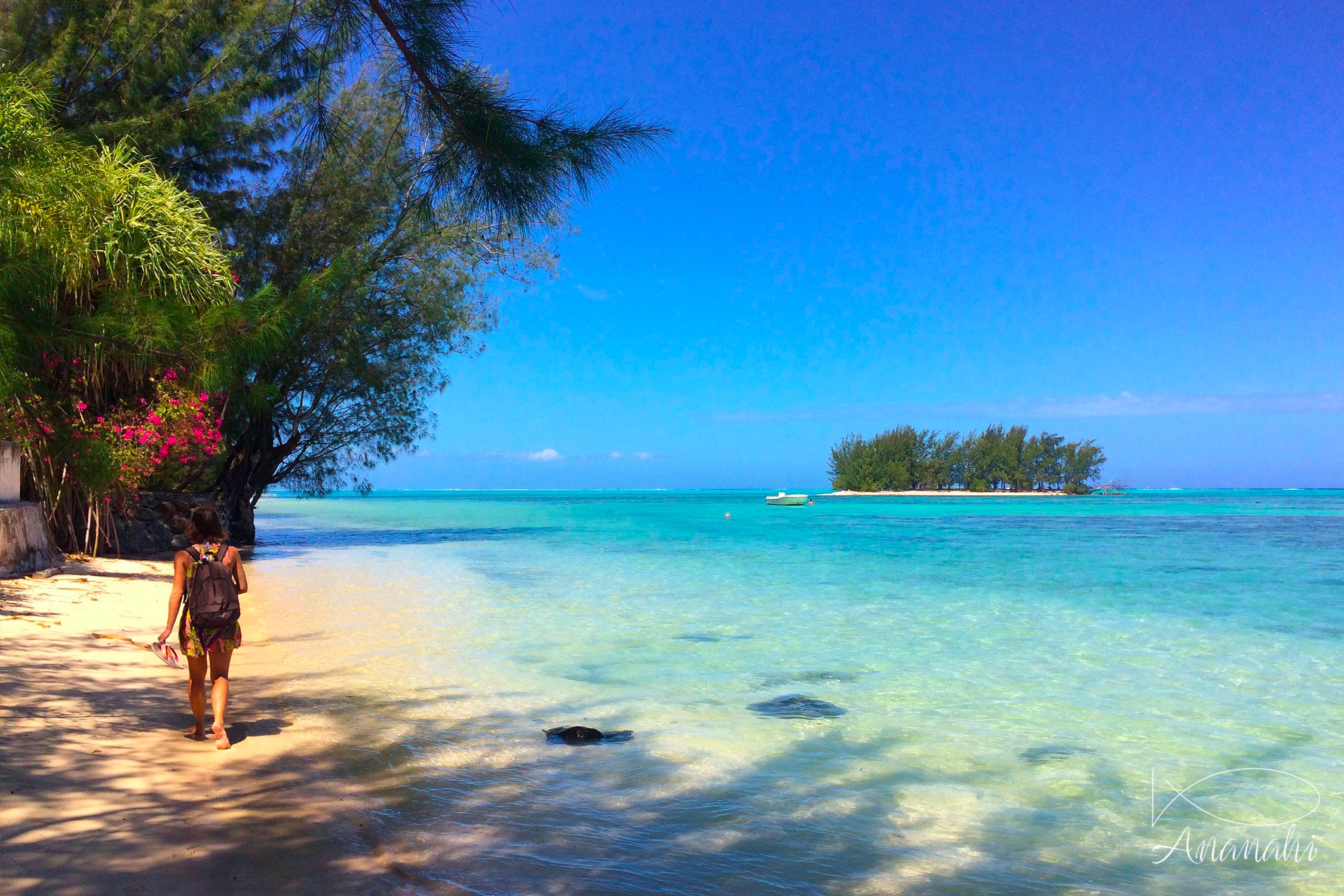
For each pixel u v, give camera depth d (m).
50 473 15.22
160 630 9.58
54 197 12.73
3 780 4.37
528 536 33.72
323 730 6.02
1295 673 8.41
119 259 14.34
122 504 17.83
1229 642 10.20
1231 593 14.88
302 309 16.98
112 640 8.67
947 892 3.67
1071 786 5.09
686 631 10.84
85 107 19.80
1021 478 145.62
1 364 12.88
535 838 4.16
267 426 25.70
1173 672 8.48
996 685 7.88
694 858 3.96
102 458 14.98
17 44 18.41
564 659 8.98
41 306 13.48
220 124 21.75
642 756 5.58
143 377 16.55
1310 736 6.21
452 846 4.01
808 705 7.04
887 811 4.65
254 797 4.51
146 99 20.66
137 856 3.64
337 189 23.89
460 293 26.25
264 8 19.62
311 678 7.84
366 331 25.70
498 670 8.34
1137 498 131.38
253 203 24.81
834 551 25.22
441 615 12.09
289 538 32.66
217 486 25.81
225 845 3.84
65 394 15.67
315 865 3.68
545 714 6.65
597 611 12.55
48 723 5.52
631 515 57.88
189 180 22.55
